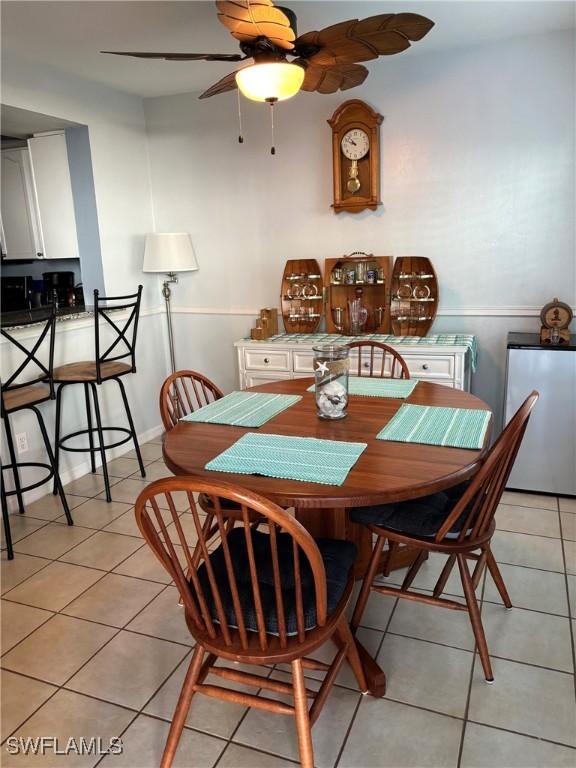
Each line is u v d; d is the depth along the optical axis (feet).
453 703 5.80
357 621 6.49
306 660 5.36
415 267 11.68
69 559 8.77
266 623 4.69
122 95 12.71
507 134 10.69
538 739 5.35
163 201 13.79
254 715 5.81
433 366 10.69
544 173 10.62
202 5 8.21
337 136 11.53
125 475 11.98
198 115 12.98
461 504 5.50
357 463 5.42
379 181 11.67
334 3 8.46
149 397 14.15
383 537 6.14
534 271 11.07
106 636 7.03
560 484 10.14
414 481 4.99
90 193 12.17
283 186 12.60
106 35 9.32
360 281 12.00
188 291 14.11
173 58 7.22
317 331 12.92
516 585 7.70
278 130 12.35
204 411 7.29
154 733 5.63
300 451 5.77
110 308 10.51
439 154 11.21
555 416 9.88
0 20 8.63
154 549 4.70
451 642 6.70
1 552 9.01
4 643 6.95
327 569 5.28
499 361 11.65
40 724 5.77
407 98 11.19
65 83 11.21
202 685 5.01
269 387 8.46
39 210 12.76
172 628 7.14
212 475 5.26
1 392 8.73
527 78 10.36
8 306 13.43
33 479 10.85
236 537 5.81
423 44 10.46
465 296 11.61
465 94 10.80
